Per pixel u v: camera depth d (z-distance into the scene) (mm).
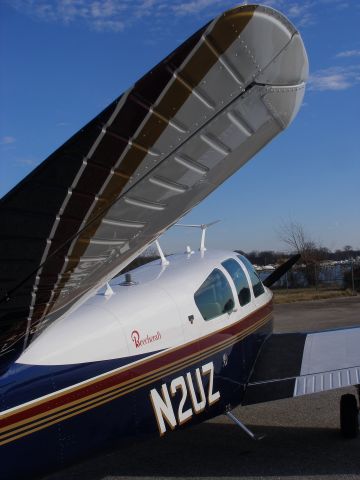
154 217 1973
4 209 1470
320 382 4602
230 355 4500
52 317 2373
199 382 4059
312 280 26156
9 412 2834
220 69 1480
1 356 2654
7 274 1786
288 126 1902
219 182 2025
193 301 4152
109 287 3867
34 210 1534
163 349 3750
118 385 3383
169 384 3766
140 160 1613
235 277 4930
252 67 1530
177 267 4539
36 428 2936
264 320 5473
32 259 1751
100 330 3387
